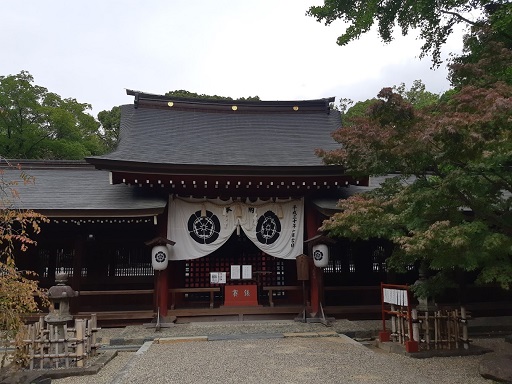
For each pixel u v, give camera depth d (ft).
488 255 23.53
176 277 52.60
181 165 43.27
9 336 23.20
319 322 43.83
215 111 64.90
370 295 50.19
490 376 25.08
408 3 42.83
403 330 33.68
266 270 54.13
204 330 40.37
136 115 60.23
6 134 113.39
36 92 118.11
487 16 37.63
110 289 47.98
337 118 65.51
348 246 51.67
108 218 43.19
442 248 23.71
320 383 23.22
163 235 46.24
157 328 40.68
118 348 35.70
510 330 42.27
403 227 30.99
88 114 131.75
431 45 44.27
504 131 21.27
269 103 65.98
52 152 115.44
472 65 26.84
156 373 25.66
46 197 46.70
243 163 47.88
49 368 27.91
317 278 46.39
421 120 26.18
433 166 26.71
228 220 47.80
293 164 48.01
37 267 46.73
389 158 27.58
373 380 23.75
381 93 25.94
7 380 23.62
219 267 53.83
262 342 35.04
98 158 41.73
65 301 30.22
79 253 45.70
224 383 23.43
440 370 27.43
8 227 22.47
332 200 47.67
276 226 48.34
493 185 26.17
